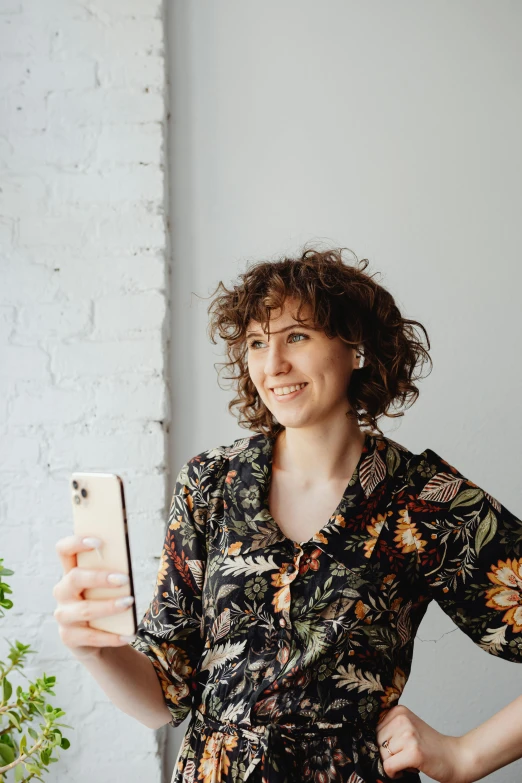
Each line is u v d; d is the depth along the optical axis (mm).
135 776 1682
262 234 1808
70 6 1771
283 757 958
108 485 899
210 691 1025
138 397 1728
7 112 1762
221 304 1177
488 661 1773
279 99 1824
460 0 1827
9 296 1739
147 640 1071
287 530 1069
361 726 995
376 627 1010
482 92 1818
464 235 1808
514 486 1788
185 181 1812
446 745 1001
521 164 1812
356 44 1826
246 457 1129
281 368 1038
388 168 1812
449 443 1795
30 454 1724
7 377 1729
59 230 1745
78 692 1699
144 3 1767
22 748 1480
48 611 1710
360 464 1073
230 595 1025
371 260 1803
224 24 1831
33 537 1717
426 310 1802
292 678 972
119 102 1760
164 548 1135
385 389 1164
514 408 1795
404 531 1052
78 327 1736
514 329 1803
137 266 1740
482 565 1047
